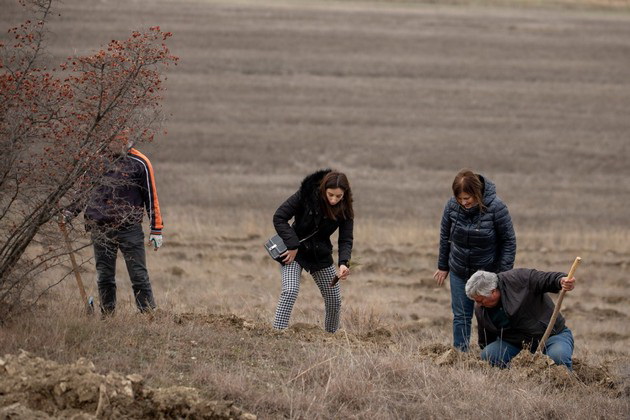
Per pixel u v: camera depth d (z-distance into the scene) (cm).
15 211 1513
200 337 1609
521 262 4294
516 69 11688
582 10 18700
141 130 1545
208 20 13762
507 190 6359
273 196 5725
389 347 1781
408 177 6588
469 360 1708
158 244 1795
